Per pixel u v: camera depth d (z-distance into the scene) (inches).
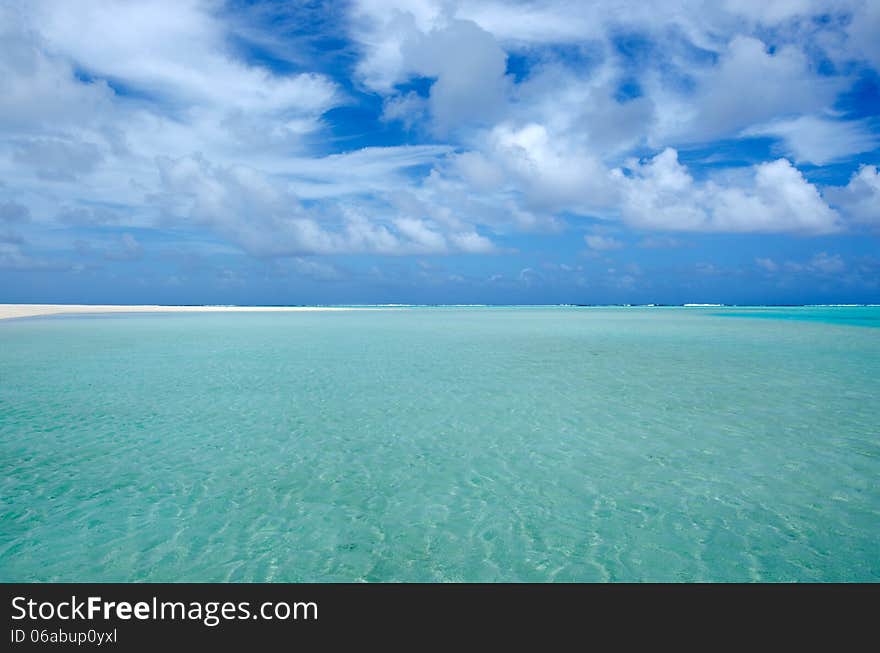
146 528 219.8
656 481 269.4
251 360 705.6
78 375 573.6
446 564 195.0
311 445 328.2
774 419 387.5
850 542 207.5
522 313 3021.7
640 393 482.9
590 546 206.5
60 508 237.1
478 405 435.8
